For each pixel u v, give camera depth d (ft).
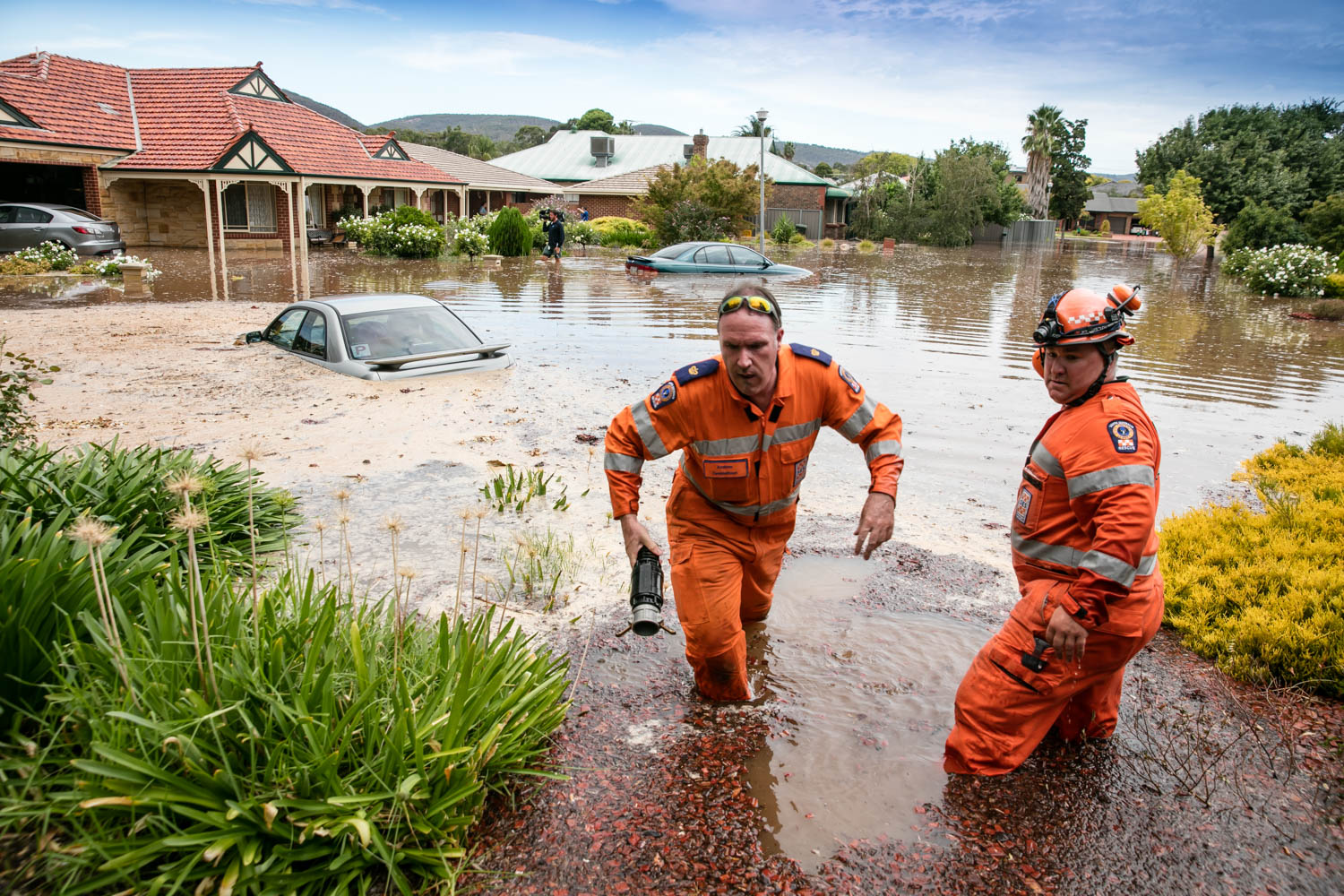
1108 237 290.97
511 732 9.53
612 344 40.34
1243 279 93.09
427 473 20.36
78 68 93.45
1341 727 11.22
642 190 154.30
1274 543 16.21
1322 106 218.18
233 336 38.42
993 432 26.50
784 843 8.81
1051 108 251.80
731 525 11.50
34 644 8.98
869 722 11.05
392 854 7.91
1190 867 8.59
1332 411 30.96
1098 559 8.43
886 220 189.98
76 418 23.88
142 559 11.48
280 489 17.88
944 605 14.53
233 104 95.91
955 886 8.30
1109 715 10.56
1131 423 8.77
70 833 7.68
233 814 7.47
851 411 10.96
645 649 12.84
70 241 70.49
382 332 32.30
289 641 9.32
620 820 9.05
